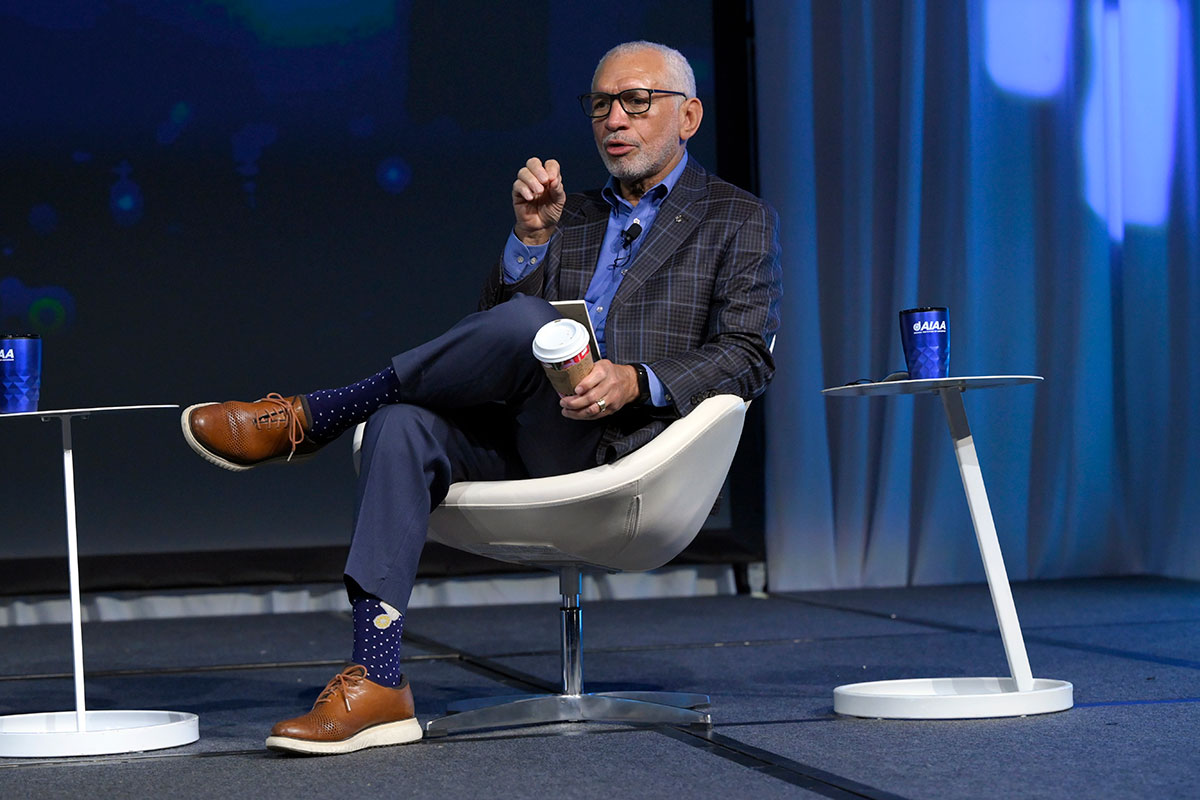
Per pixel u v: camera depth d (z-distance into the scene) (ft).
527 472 10.78
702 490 10.28
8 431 21.24
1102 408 24.00
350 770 8.84
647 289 11.21
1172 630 16.29
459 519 10.19
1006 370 23.66
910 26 23.22
